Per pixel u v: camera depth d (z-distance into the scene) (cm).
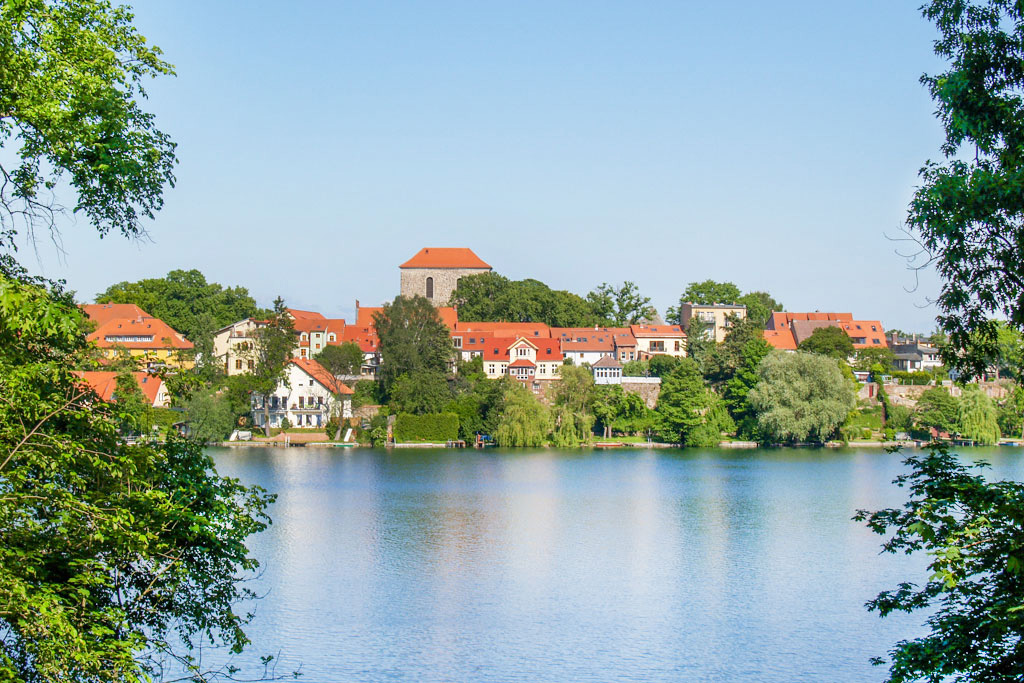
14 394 2059
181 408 12256
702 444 13312
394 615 4656
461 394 13625
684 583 5359
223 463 10812
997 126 2712
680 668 3944
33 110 2403
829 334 17000
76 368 2727
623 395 14188
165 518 2427
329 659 3978
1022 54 2720
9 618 1844
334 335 18225
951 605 2502
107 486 2278
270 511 7606
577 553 6169
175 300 18612
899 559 5966
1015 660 2111
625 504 8206
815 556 6091
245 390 13012
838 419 13050
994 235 2672
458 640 4281
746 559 5991
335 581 5303
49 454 2031
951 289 2772
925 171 2834
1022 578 2169
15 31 2419
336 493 8656
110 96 2566
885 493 8869
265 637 4247
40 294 2092
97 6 2595
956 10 2783
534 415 13125
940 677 2170
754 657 4094
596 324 19838
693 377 13775
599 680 3816
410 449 12750
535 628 4484
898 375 15288
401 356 13500
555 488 9162
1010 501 2233
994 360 2989
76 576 2038
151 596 2464
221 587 2759
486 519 7394
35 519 2033
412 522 7206
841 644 4266
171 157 2847
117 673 1939
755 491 9038
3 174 2562
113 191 2681
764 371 13550
